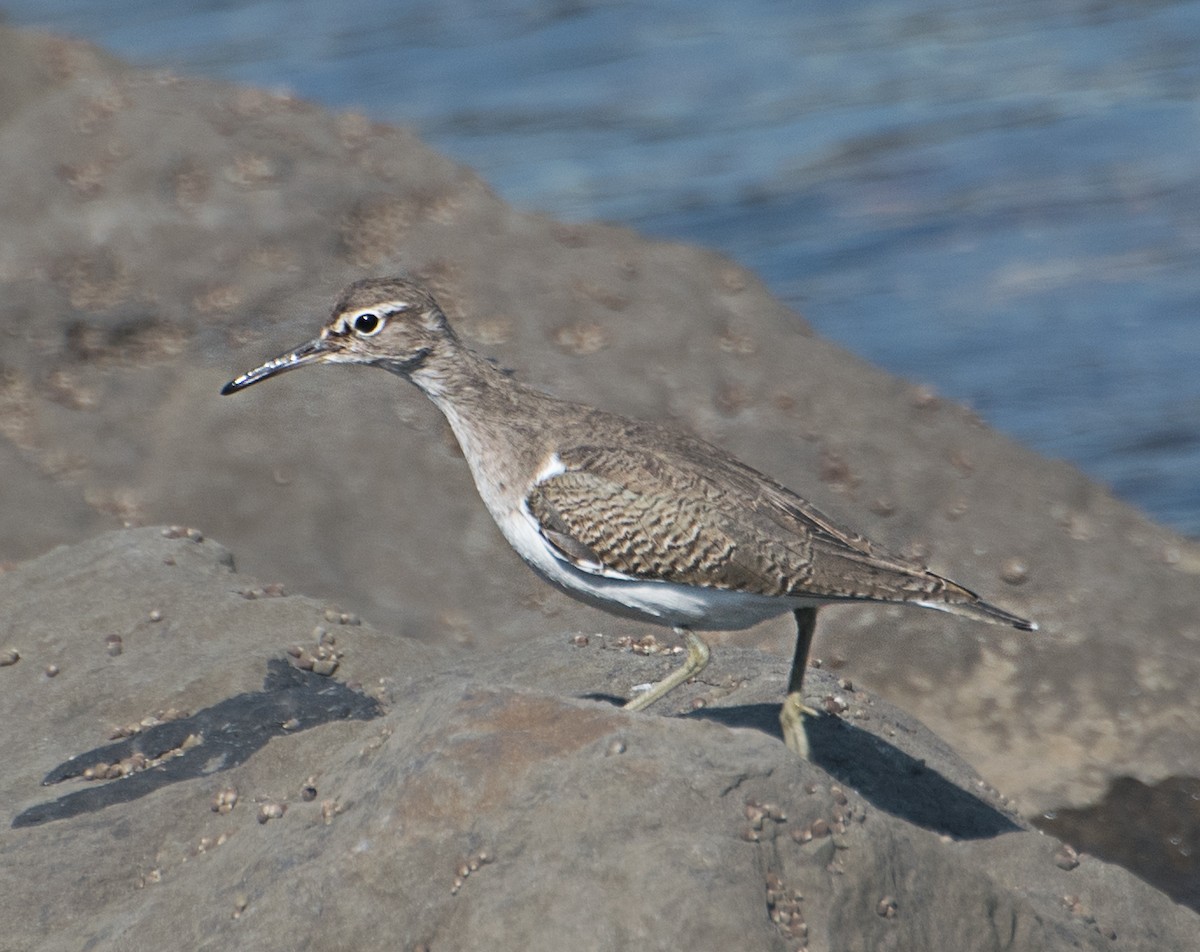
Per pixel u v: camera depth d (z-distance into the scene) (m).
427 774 7.78
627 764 7.67
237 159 17.52
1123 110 30.52
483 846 7.53
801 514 9.62
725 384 16.08
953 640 14.08
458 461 15.66
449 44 34.78
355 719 10.27
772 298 17.38
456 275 16.86
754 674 11.04
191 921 7.95
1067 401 21.75
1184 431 20.80
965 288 25.08
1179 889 12.05
